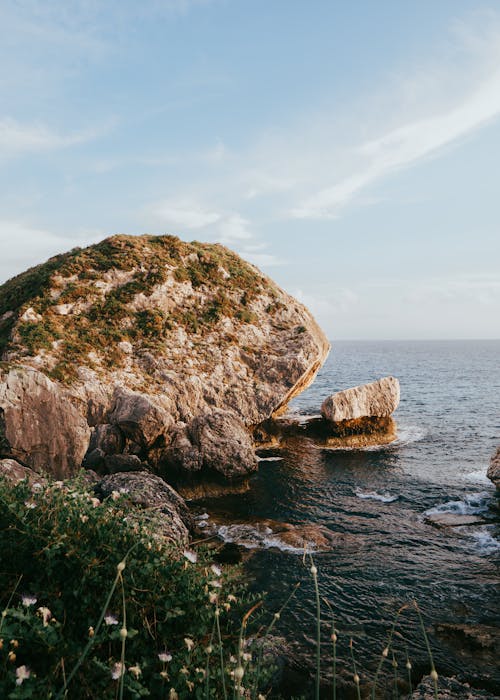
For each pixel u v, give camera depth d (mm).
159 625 4012
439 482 23641
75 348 33656
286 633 10305
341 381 83938
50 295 39000
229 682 3732
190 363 35969
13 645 3311
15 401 17109
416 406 51969
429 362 160750
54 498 4980
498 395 62281
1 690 2908
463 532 16859
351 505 20406
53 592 3922
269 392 34938
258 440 33781
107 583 3977
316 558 14555
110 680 3387
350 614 11266
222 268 46688
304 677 8688
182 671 3494
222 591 4922
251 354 38500
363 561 14375
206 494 22297
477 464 27375
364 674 8883
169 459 23203
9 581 3955
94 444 24531
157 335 37656
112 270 42312
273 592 12297
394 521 18281
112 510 5387
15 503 4535
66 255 49750
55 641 3348
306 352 38500
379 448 31953
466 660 9375
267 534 16250
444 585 12836
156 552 4781
